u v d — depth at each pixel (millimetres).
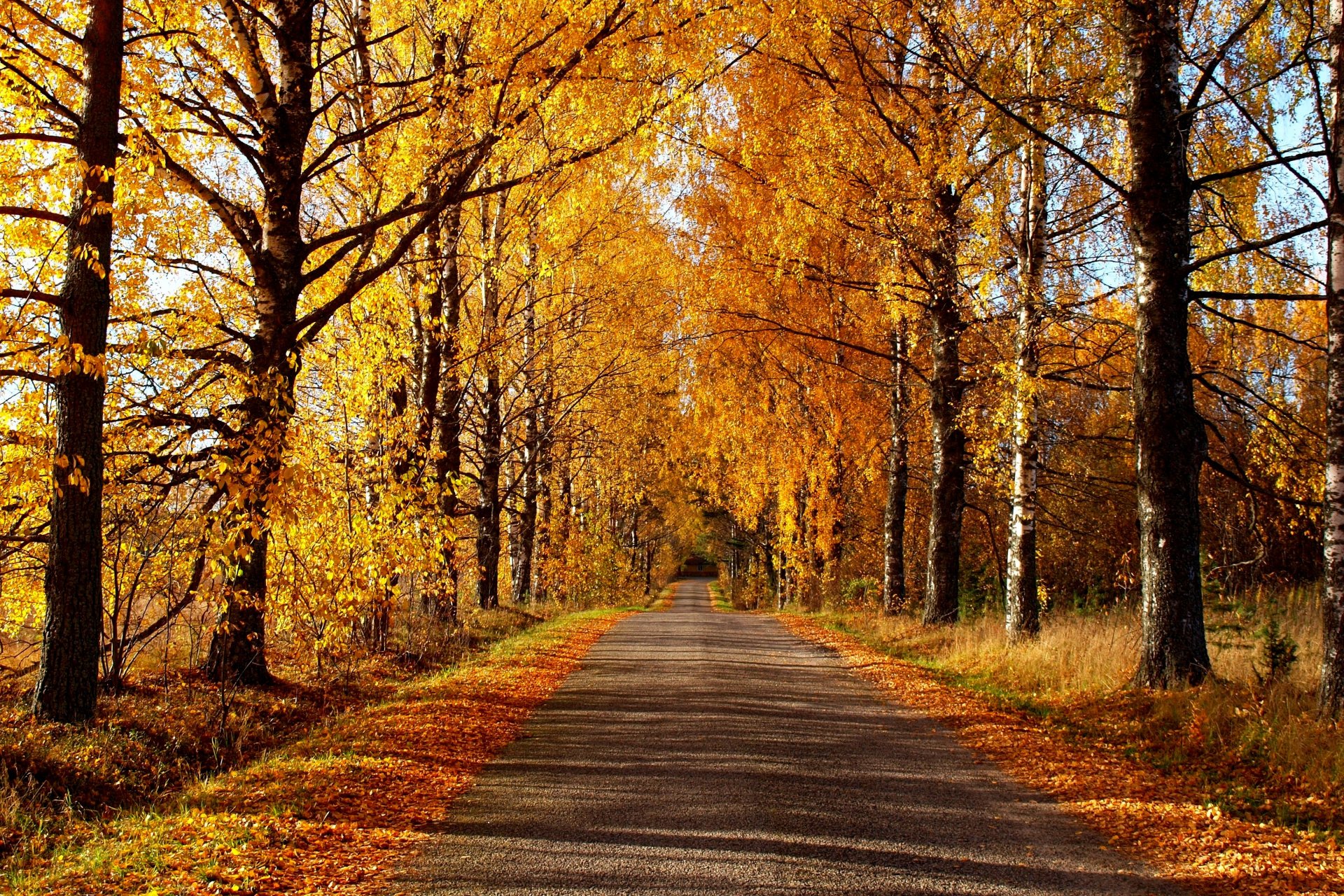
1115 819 5359
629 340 21281
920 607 24172
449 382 15414
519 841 4938
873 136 13062
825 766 6637
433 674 11602
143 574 8664
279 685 9688
